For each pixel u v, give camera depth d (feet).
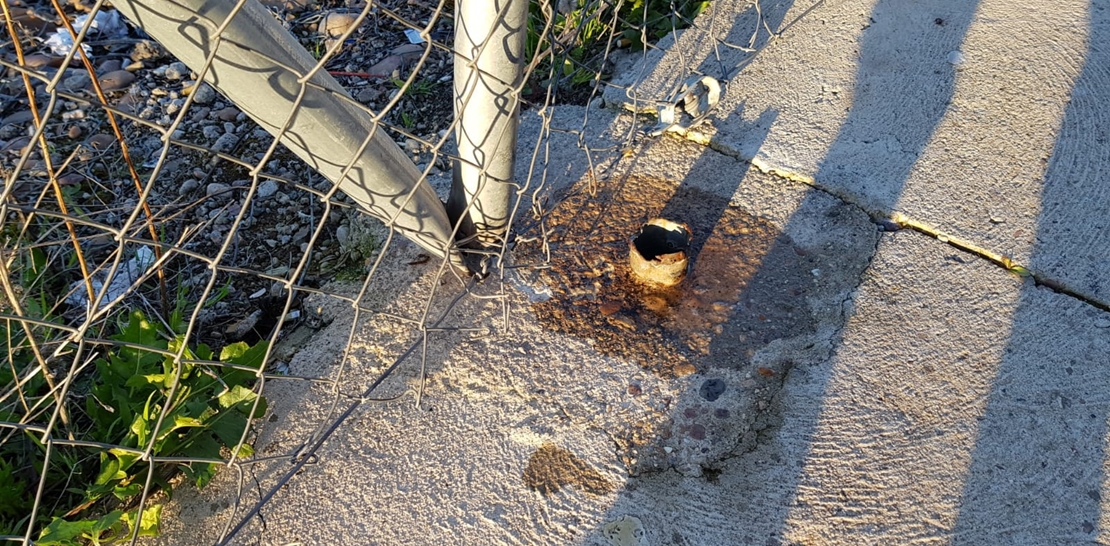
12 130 8.70
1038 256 6.86
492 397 6.07
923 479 5.60
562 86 8.63
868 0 9.43
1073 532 5.33
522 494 5.58
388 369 6.21
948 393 6.03
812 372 6.19
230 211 7.82
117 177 8.23
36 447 5.67
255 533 5.40
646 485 5.62
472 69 4.72
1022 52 8.70
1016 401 5.97
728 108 8.26
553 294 6.72
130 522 5.28
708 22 9.26
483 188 5.99
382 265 6.94
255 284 7.13
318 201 7.88
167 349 5.78
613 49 9.11
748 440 5.82
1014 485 5.55
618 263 6.95
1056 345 6.28
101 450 5.50
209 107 9.18
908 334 6.39
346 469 5.69
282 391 6.06
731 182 7.61
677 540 5.37
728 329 6.47
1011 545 5.30
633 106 8.32
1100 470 5.59
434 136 8.41
